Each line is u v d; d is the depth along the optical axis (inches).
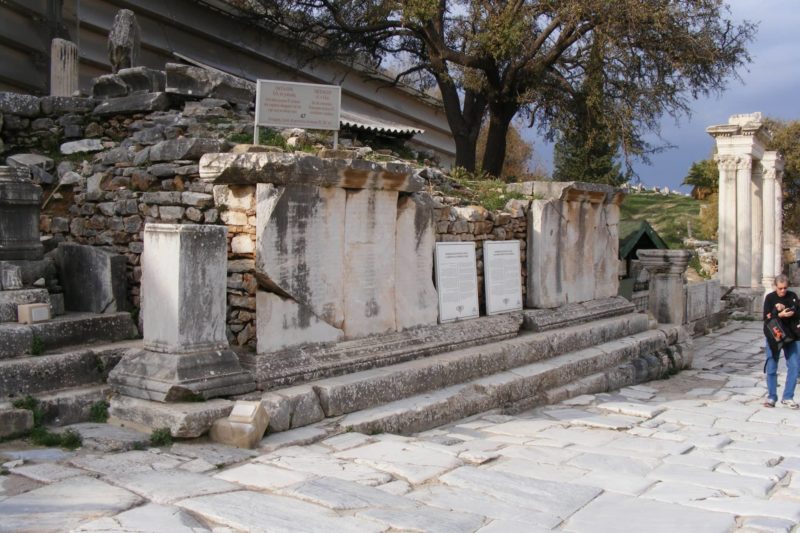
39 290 262.5
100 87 381.7
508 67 825.5
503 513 177.3
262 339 259.8
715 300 743.1
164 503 171.6
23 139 379.2
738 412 356.5
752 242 882.8
